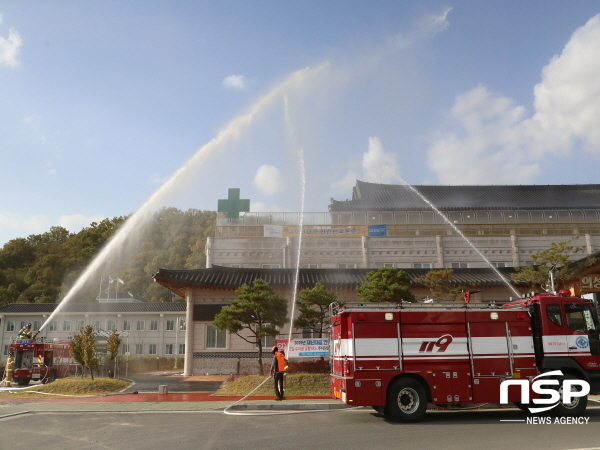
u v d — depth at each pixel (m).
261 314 21.95
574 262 28.36
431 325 13.06
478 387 12.79
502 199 62.59
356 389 12.56
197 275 29.86
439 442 9.72
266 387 18.75
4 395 19.53
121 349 47.78
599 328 13.52
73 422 12.51
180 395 18.50
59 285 78.31
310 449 9.11
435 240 44.41
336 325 13.91
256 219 44.56
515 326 13.26
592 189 65.88
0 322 48.50
